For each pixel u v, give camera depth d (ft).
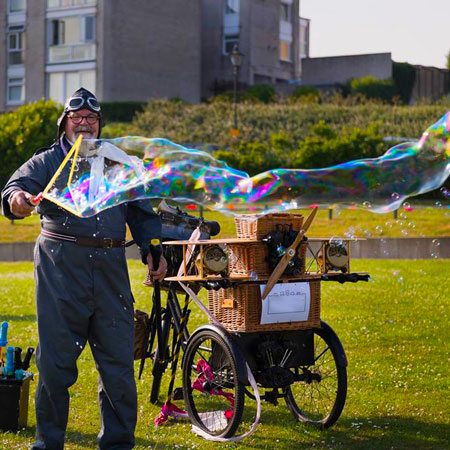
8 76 210.38
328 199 24.03
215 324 24.88
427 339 39.19
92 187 20.94
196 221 27.68
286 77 253.44
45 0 204.33
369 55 230.68
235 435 25.39
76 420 26.94
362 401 28.84
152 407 28.55
